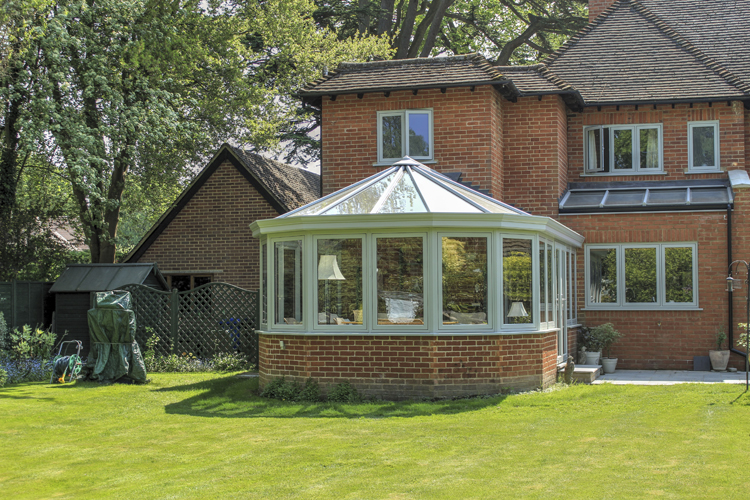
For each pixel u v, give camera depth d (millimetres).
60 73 20047
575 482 7074
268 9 27047
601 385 13055
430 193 13031
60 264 25219
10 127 21547
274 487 7195
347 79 18672
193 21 24688
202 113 25297
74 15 20734
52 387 14492
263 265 13672
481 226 12000
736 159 18391
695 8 21766
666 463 7711
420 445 8805
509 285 12398
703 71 19203
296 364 12484
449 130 17922
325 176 18641
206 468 8031
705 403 11086
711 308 16984
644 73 19609
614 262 17719
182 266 22547
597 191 18891
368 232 12133
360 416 10781
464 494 6789
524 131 18453
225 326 17578
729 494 6598
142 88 22281
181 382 15062
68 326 18938
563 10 33750
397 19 36125
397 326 12039
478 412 10844
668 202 17219
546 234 13430
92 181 20266
